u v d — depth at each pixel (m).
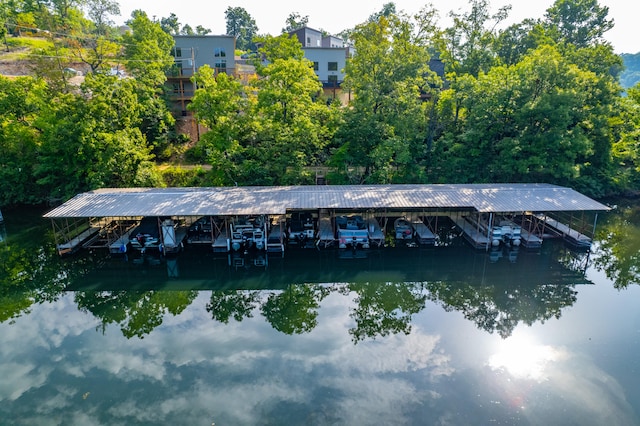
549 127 37.28
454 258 29.39
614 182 41.62
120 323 21.03
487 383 15.66
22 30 66.00
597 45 44.47
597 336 18.86
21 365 17.08
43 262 28.58
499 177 39.25
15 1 66.81
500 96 36.50
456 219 34.94
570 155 35.66
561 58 36.78
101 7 58.34
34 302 23.62
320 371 16.53
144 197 29.45
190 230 31.23
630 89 41.34
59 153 37.59
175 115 50.41
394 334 19.56
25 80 39.75
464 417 13.88
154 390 15.38
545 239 31.58
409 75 36.31
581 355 17.31
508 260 29.02
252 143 38.31
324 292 25.28
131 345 18.73
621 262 28.34
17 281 26.17
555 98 34.91
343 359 17.41
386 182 37.94
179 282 26.70
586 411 14.09
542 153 35.94
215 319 21.48
